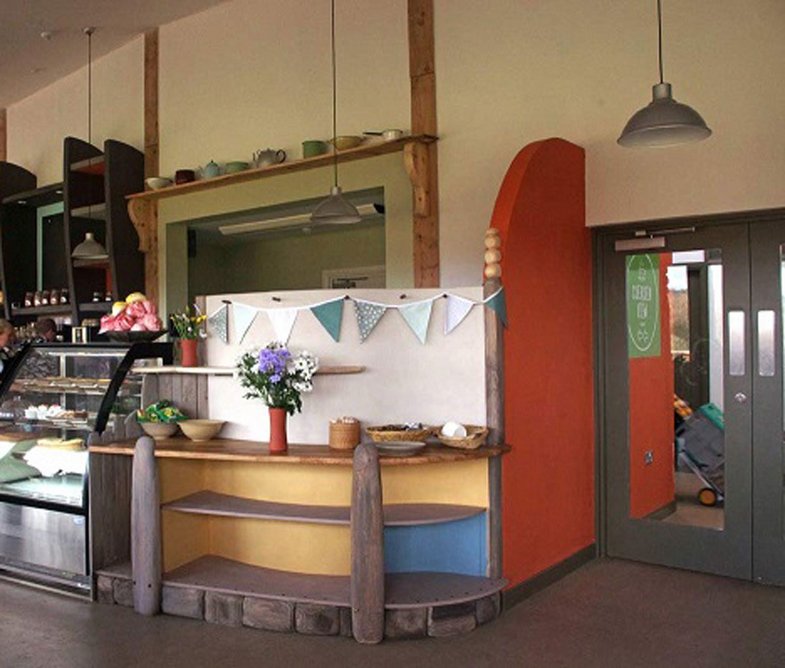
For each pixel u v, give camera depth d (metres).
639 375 4.72
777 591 4.15
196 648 3.42
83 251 6.74
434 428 3.88
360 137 5.54
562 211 4.47
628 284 4.73
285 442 3.84
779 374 4.24
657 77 4.42
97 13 6.58
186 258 7.03
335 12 5.84
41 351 4.68
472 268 5.13
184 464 4.09
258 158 5.98
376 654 3.34
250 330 4.24
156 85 7.04
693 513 4.52
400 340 4.00
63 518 4.16
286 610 3.58
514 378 3.97
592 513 4.77
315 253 8.66
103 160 6.95
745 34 4.14
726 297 4.39
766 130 4.08
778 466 4.24
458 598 3.55
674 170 4.38
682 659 3.30
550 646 3.42
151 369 4.27
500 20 5.02
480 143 5.10
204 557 4.17
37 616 3.82
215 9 6.59
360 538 3.43
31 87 8.34
